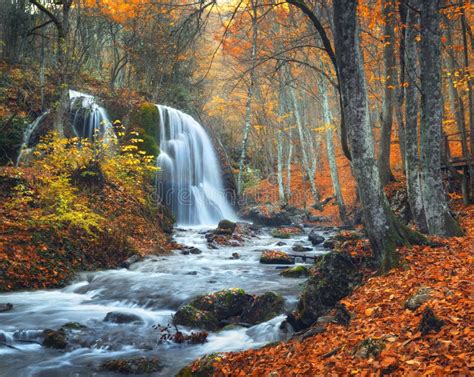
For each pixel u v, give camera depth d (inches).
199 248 674.8
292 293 367.9
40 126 758.5
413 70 414.9
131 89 1109.1
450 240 352.2
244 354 231.3
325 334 230.5
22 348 273.7
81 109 856.3
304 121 1398.9
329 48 362.0
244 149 1183.6
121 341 283.0
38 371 239.6
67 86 738.8
